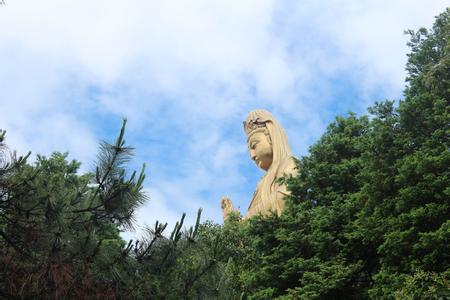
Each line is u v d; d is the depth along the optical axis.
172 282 11.48
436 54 22.25
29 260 11.05
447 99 20.45
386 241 18.78
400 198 19.30
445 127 19.73
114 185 11.38
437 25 22.72
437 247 17.64
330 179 24.38
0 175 11.01
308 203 24.30
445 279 16.52
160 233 11.66
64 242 10.99
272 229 24.05
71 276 10.66
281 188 36.12
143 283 11.23
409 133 20.39
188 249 11.82
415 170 18.95
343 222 22.38
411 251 18.84
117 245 11.60
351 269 20.69
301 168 25.41
